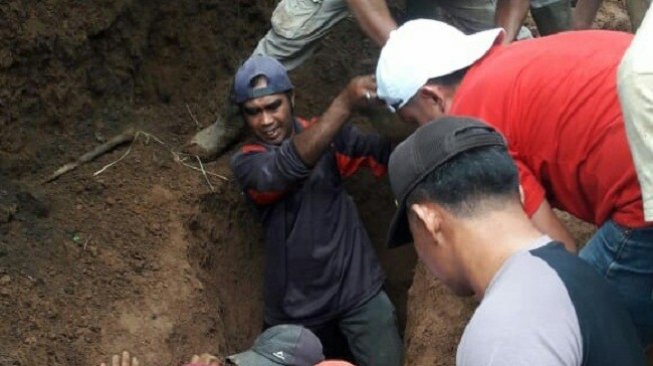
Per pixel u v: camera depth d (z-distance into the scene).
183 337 3.63
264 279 4.31
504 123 2.46
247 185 3.88
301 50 3.96
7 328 3.39
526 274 1.74
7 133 4.05
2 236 3.72
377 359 4.07
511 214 1.82
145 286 3.73
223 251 4.36
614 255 2.54
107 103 4.47
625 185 2.42
